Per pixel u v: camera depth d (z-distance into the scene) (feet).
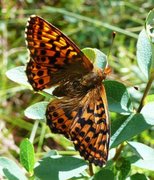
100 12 1.18
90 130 0.48
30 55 0.48
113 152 0.57
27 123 0.96
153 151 0.51
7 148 0.92
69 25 1.15
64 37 0.48
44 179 0.50
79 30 1.14
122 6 1.19
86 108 0.48
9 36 1.12
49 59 0.49
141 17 1.18
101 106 0.48
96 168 0.62
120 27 1.16
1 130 0.95
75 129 0.48
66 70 0.50
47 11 1.14
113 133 0.50
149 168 0.54
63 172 0.51
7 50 1.08
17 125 0.97
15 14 1.14
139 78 1.03
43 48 0.48
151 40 0.52
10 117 0.98
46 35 0.48
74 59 0.49
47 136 0.93
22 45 1.11
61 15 1.16
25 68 0.49
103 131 0.47
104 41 1.13
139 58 0.53
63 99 0.49
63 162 0.52
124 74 1.05
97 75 0.49
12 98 1.01
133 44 1.12
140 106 0.53
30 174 0.53
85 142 0.48
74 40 1.13
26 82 0.53
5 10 1.12
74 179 0.55
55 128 0.48
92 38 1.13
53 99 0.50
